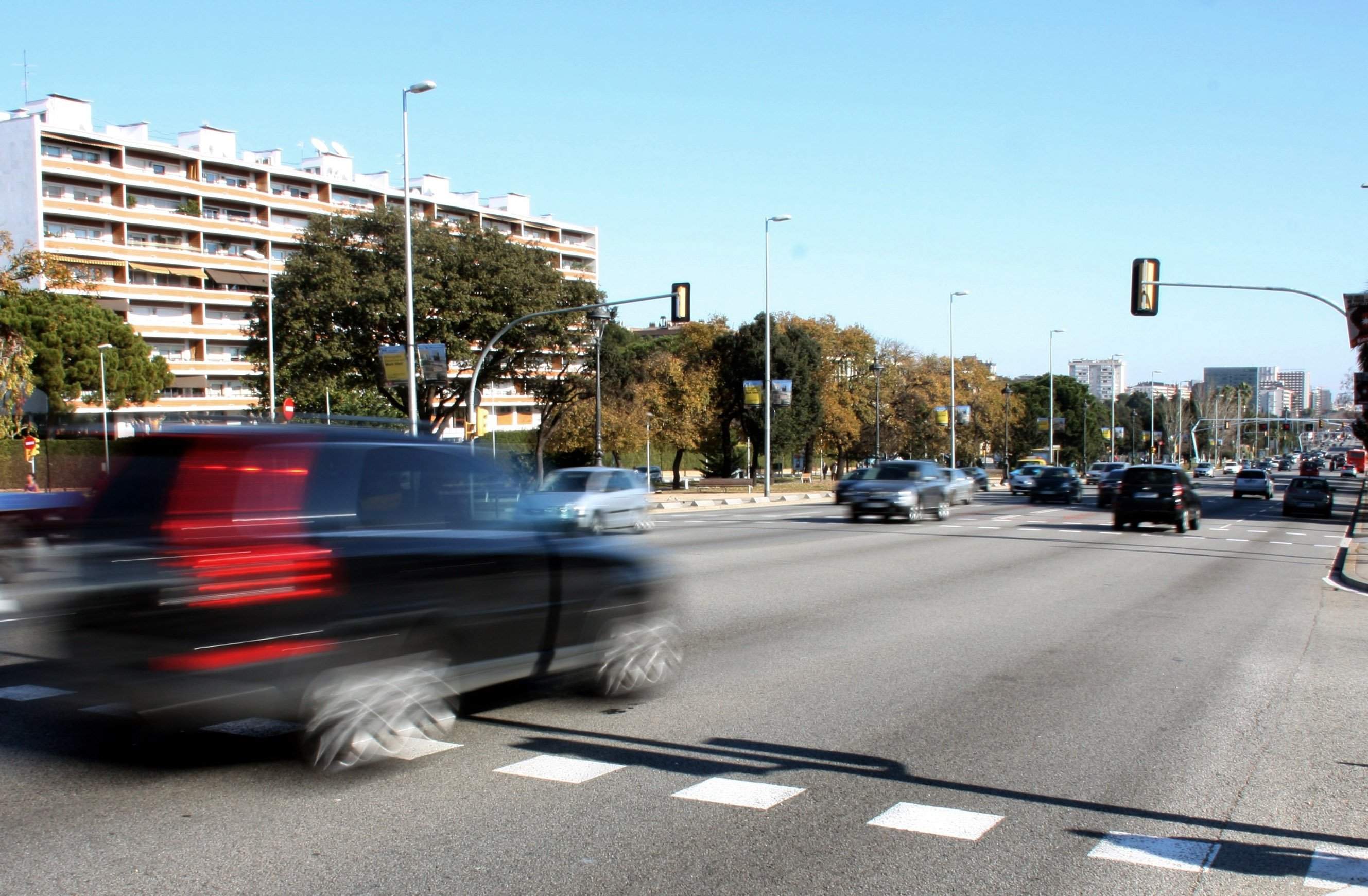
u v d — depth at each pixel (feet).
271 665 18.10
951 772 20.31
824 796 18.81
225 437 19.06
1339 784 19.80
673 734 22.77
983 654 32.32
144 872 15.03
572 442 199.82
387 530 20.20
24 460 148.05
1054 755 21.49
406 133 96.84
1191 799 18.86
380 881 14.79
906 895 14.60
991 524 97.86
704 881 14.97
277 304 145.69
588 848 16.15
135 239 272.72
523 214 402.31
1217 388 521.65
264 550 18.17
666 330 421.59
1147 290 79.05
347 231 148.05
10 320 195.52
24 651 31.83
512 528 23.13
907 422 247.70
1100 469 229.25
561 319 154.71
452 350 144.15
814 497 161.17
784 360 220.64
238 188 294.25
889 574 53.98
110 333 219.20
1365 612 43.65
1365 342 59.47
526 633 22.94
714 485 214.48
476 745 21.86
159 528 18.53
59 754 20.89
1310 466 246.27
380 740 19.75
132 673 18.34
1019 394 339.77
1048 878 15.24
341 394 206.39
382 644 19.72
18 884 14.57
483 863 15.51
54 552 20.06
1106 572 57.52
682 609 28.86
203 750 21.24
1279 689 28.07
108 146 265.95
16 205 249.14
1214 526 106.01
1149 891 14.88
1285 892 14.90
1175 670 30.45
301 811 17.69
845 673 29.37
